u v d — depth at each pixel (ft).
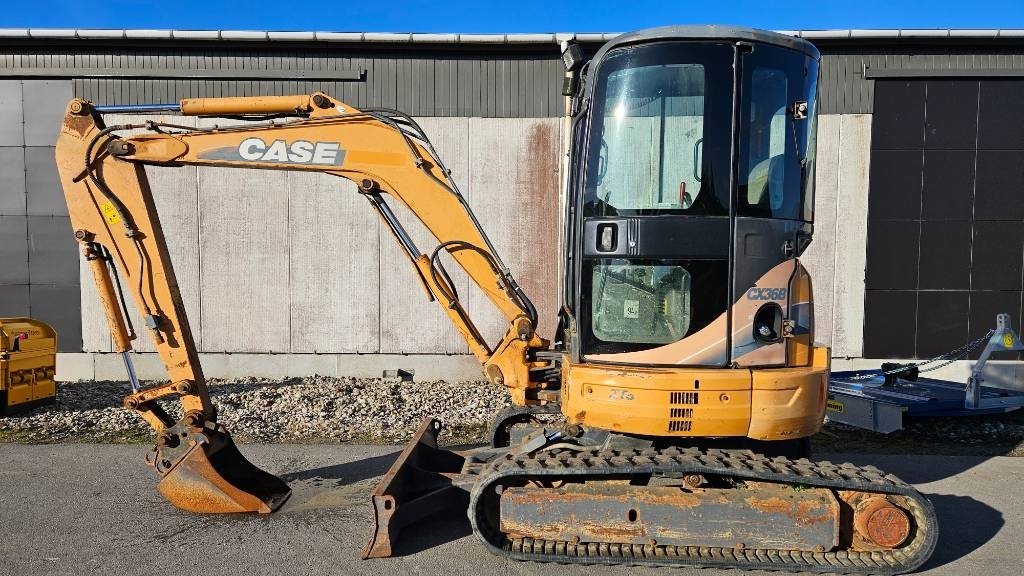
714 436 12.00
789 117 12.66
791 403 11.82
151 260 14.53
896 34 26.96
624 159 12.49
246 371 29.12
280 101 15.03
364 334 29.04
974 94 27.86
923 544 11.60
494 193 28.58
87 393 26.58
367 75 28.40
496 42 27.55
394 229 15.05
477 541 13.37
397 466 13.89
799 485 11.94
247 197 28.73
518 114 28.37
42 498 15.42
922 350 28.58
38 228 29.45
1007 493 16.34
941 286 28.40
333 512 14.80
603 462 11.98
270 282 28.94
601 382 12.01
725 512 11.90
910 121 28.07
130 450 19.21
